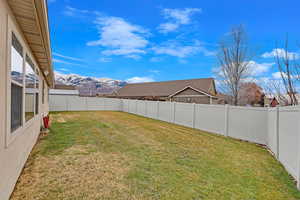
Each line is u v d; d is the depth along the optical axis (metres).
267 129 6.51
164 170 3.95
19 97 3.47
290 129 4.05
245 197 2.99
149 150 5.46
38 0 2.54
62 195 2.82
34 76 5.49
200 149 5.87
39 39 4.18
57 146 5.48
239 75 18.17
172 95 22.83
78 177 3.45
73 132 7.71
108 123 10.84
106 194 2.90
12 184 2.87
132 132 8.30
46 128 8.16
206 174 3.85
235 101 18.22
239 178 3.73
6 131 2.54
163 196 2.91
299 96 6.63
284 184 3.53
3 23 2.45
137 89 29.45
